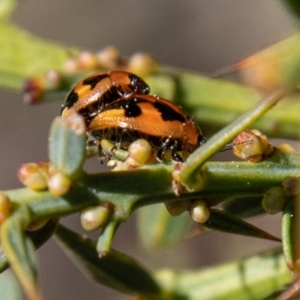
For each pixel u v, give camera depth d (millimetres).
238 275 73
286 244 62
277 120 78
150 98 68
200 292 74
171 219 79
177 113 68
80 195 62
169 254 155
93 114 69
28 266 58
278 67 54
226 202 66
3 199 60
